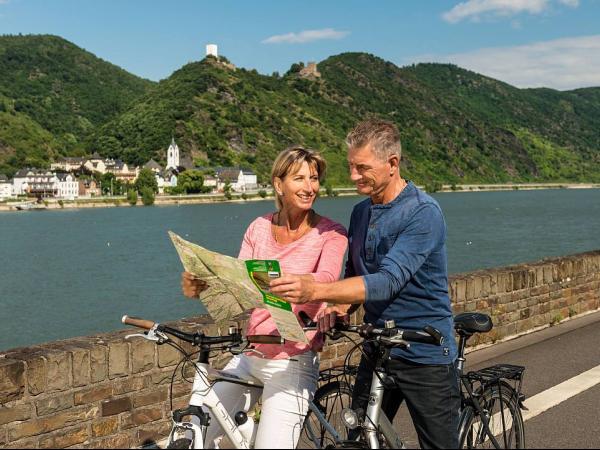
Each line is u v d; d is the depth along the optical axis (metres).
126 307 47.16
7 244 93.19
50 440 4.72
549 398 6.10
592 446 5.00
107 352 4.96
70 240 97.44
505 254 68.50
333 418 3.73
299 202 3.66
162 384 5.25
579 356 7.59
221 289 3.44
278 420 3.58
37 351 4.79
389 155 3.59
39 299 50.81
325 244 3.72
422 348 3.58
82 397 4.86
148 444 5.15
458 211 141.88
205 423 3.32
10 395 4.53
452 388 3.64
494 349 8.03
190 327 5.45
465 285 7.88
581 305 10.03
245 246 3.86
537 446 5.00
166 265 69.12
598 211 138.38
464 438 3.86
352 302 3.32
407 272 3.45
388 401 3.78
